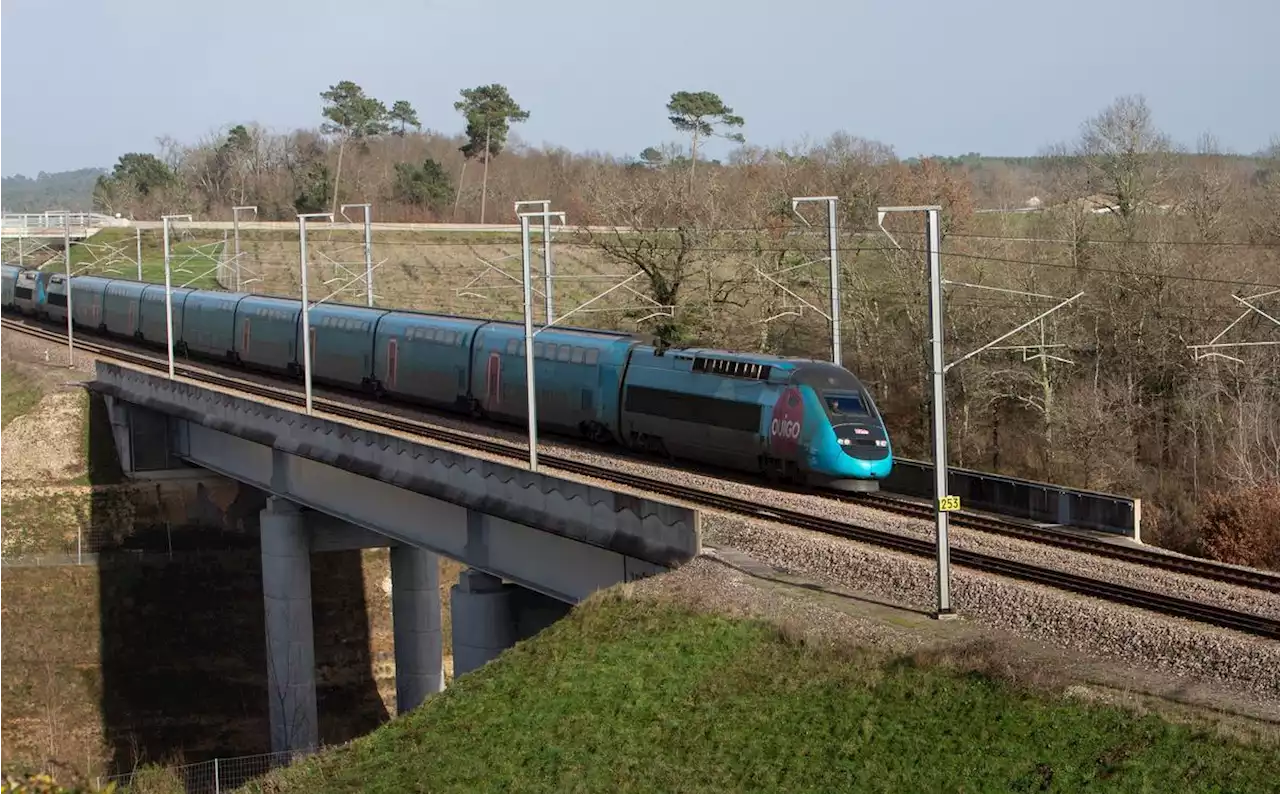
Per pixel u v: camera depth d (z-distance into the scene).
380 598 79.25
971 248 88.50
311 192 186.62
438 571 66.31
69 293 96.88
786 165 117.75
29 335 111.12
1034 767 26.69
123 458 82.75
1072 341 81.81
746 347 92.12
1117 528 43.81
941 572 34.16
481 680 36.22
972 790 26.50
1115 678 29.22
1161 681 29.02
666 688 32.78
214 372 88.62
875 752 28.53
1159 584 36.44
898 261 87.00
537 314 121.94
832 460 48.66
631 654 34.69
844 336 93.88
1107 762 26.22
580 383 61.03
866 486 49.72
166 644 73.25
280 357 84.81
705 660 33.56
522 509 45.25
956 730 28.36
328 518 66.12
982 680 29.66
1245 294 76.12
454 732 33.84
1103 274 82.44
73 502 81.06
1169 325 78.44
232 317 89.81
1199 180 90.88
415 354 72.44
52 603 74.25
